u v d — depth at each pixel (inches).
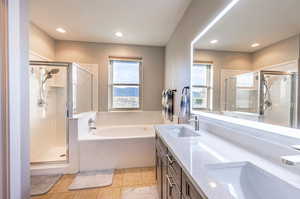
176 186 39.2
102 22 103.0
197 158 35.5
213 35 62.6
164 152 54.8
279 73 37.1
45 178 86.1
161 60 149.4
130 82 147.6
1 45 38.2
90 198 71.0
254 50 44.4
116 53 142.3
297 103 32.7
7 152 39.4
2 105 38.8
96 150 96.9
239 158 35.5
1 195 39.2
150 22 102.5
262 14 41.6
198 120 69.9
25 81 45.9
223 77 58.2
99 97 140.9
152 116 149.0
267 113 40.4
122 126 139.9
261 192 28.8
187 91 86.7
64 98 108.1
